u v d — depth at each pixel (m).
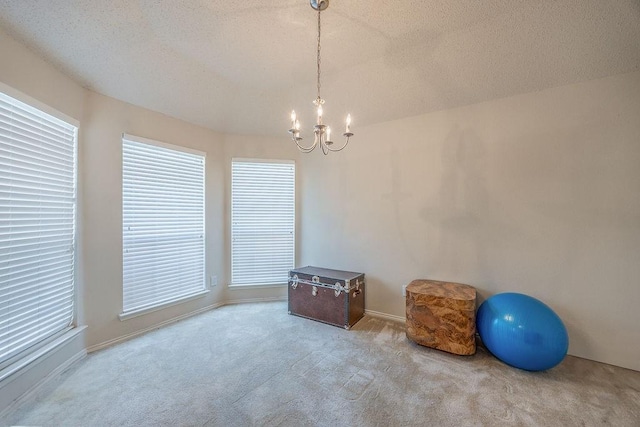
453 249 2.73
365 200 3.24
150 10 1.71
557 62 2.07
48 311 1.99
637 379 1.95
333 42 2.03
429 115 2.85
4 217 1.68
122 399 1.76
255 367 2.13
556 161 2.29
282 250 3.72
